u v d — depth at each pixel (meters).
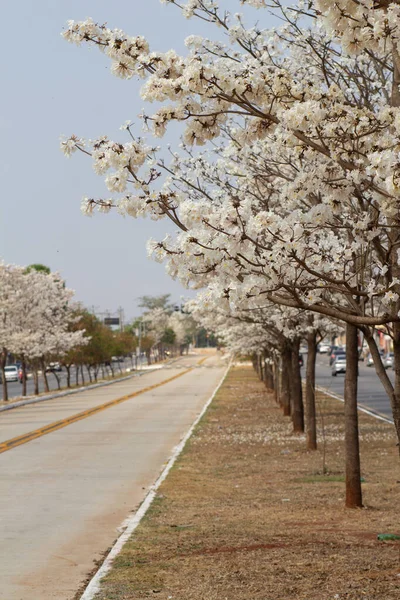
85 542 12.35
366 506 14.84
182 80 6.82
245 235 6.39
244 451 24.44
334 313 7.25
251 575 9.61
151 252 6.61
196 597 8.70
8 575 10.34
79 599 9.02
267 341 37.25
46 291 62.94
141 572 10.00
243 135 7.51
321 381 66.06
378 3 6.62
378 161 6.27
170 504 15.48
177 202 6.96
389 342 111.94
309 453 23.48
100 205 6.99
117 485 18.28
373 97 10.05
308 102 6.82
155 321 163.38
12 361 126.00
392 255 8.29
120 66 7.04
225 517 14.03
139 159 6.89
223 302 6.73
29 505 15.73
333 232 9.26
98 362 80.62
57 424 35.62
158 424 34.59
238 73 7.30
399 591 8.56
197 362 145.62
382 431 29.05
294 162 10.70
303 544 11.44
